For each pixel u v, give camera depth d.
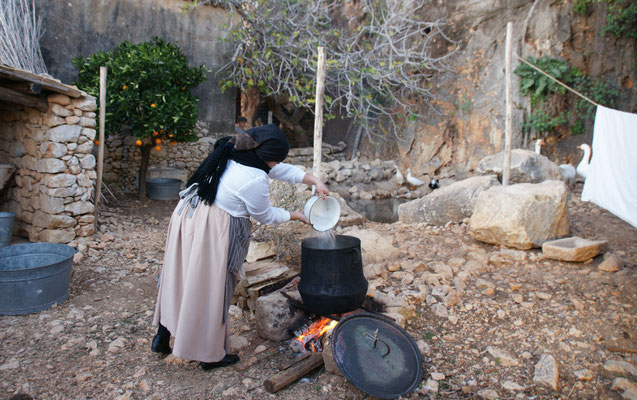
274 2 9.08
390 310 3.10
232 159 2.42
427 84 11.51
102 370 2.63
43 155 4.84
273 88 10.16
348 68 9.73
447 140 11.32
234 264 2.45
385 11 11.18
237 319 3.30
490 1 10.66
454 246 5.07
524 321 3.23
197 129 8.95
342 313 2.82
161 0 8.22
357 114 9.91
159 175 8.19
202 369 2.65
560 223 4.89
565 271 4.15
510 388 2.49
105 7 7.65
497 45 10.77
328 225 2.79
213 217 2.38
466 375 2.62
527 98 10.44
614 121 4.80
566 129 10.48
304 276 2.80
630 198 4.60
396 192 10.26
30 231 5.13
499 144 10.52
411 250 4.87
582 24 10.41
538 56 10.45
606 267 4.11
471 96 10.98
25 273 3.27
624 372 2.60
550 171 7.92
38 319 3.27
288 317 3.02
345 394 2.42
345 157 12.97
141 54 6.63
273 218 2.60
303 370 2.55
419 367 2.46
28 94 4.48
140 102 6.55
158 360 2.77
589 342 2.94
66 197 4.90
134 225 6.13
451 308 3.41
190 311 2.35
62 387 2.46
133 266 4.45
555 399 2.41
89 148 5.06
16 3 6.52
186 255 2.40
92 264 4.50
